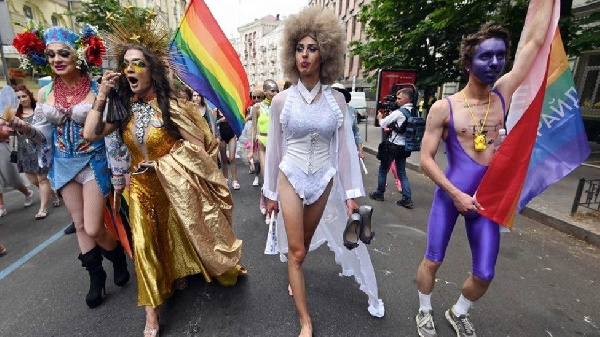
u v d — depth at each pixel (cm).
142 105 208
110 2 1102
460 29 774
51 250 341
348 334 215
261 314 235
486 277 182
